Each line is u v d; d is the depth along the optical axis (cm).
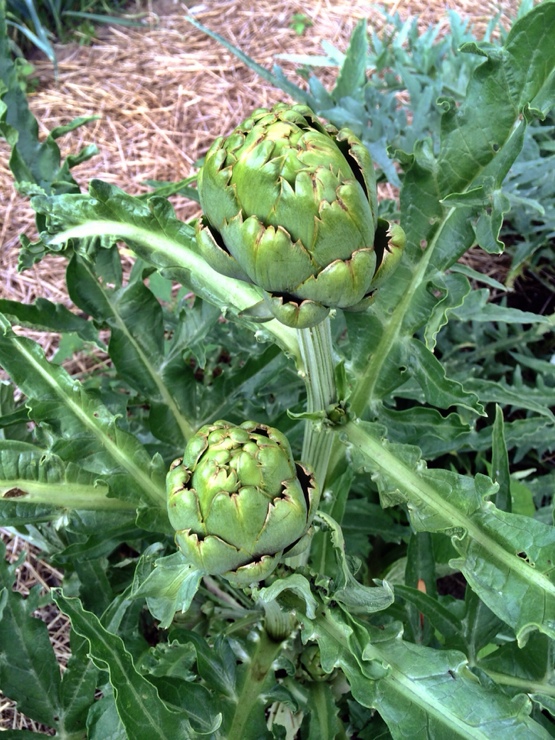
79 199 55
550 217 85
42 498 54
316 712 56
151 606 47
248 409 72
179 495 42
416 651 48
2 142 135
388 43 100
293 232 37
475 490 48
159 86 144
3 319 53
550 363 85
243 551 41
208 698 51
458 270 69
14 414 57
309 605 45
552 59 47
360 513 71
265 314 43
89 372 97
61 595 47
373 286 41
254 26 154
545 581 46
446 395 54
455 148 51
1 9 60
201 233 40
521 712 45
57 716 55
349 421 51
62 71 150
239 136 39
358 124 84
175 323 83
